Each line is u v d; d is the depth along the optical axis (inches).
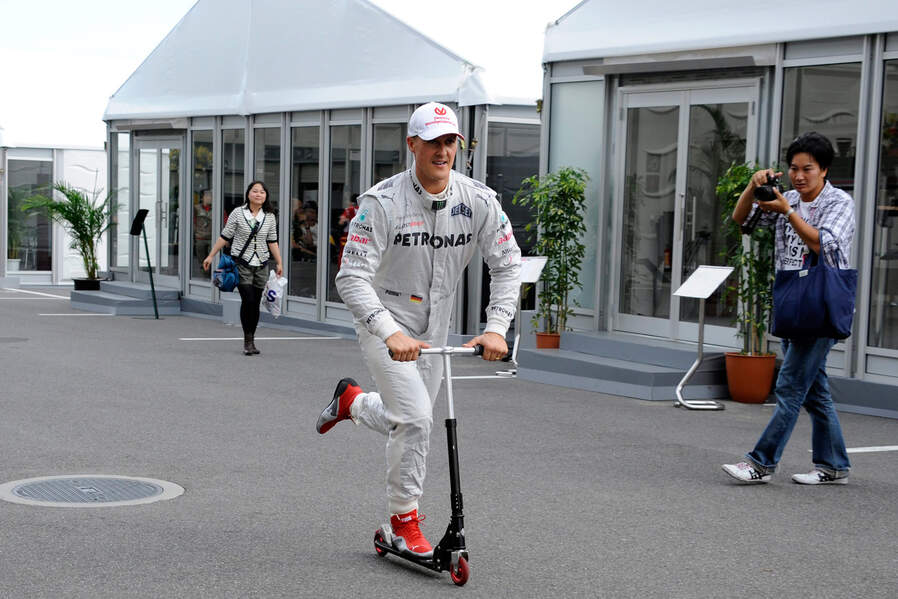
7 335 554.9
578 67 483.2
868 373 382.9
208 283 705.6
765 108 414.0
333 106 598.2
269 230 505.7
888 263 378.0
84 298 734.5
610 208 473.1
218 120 696.4
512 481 267.6
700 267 398.0
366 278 189.8
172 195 745.6
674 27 439.8
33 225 915.4
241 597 180.9
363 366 476.1
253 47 666.8
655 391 398.3
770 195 254.1
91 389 389.1
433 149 186.7
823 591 192.2
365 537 217.5
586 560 206.1
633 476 276.2
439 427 335.0
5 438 302.2
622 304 470.0
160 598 179.2
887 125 377.7
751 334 401.4
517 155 540.1
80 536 211.9
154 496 244.2
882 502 255.9
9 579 186.1
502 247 198.5
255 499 244.2
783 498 257.3
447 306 201.6
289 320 637.9
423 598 182.7
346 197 601.9
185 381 415.2
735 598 187.5
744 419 362.6
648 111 458.6
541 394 406.9
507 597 184.5
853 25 379.6
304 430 324.2
